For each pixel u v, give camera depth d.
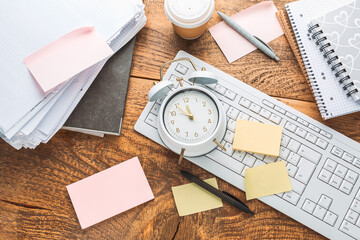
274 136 0.75
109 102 0.78
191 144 0.70
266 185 0.74
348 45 0.75
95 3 0.75
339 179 0.74
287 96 0.80
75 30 0.72
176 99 0.74
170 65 0.80
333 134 0.76
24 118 0.69
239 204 0.74
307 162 0.75
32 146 0.72
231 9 0.84
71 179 0.78
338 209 0.73
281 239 0.74
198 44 0.82
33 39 0.72
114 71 0.79
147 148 0.78
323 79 0.76
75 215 0.76
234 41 0.82
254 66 0.81
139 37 0.83
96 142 0.79
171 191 0.77
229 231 0.75
